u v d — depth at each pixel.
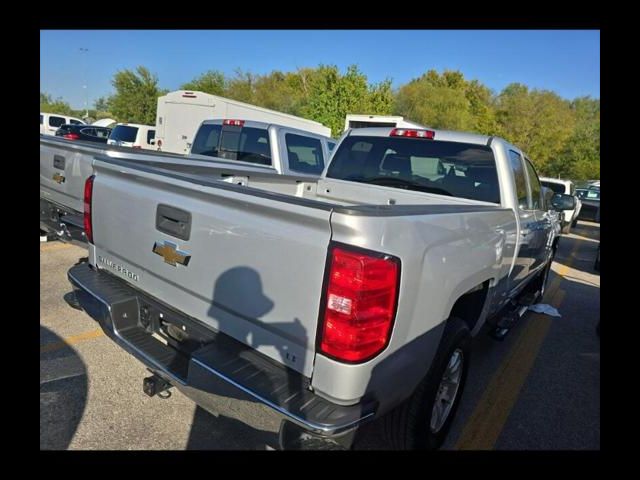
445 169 3.65
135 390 3.00
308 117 32.81
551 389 3.67
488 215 2.76
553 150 40.31
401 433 2.38
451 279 2.23
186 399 2.97
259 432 1.83
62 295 4.48
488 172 3.45
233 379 1.87
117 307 2.54
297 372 1.89
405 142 3.87
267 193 1.94
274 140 6.77
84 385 3.00
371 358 1.77
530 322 5.40
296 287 1.82
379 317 1.74
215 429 2.68
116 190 2.74
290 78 46.31
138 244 2.60
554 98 43.12
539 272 5.53
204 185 2.16
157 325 2.57
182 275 2.31
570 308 6.22
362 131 4.17
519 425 3.09
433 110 41.78
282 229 1.86
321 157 7.75
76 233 4.69
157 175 2.42
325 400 1.80
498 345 4.55
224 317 2.15
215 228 2.12
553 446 2.87
